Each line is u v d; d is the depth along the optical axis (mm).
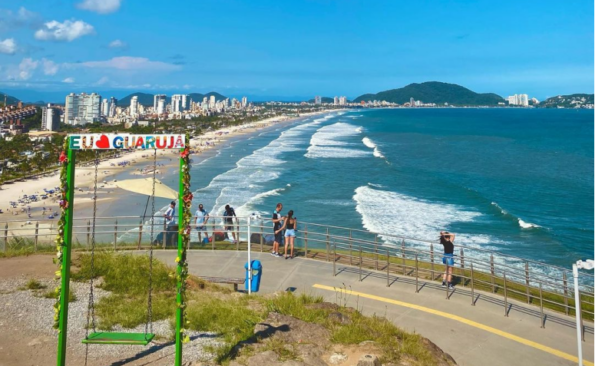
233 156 75375
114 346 7359
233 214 18328
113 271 10836
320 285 11672
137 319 8406
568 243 28297
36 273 10828
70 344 7348
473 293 10742
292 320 8422
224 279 11391
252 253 14445
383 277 12367
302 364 6605
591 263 7562
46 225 30766
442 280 12008
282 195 41844
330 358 6992
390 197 41188
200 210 16859
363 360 6473
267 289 11352
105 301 9273
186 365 6668
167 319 8609
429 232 29906
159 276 10773
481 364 8047
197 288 10625
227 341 7535
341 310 9516
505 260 24406
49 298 9312
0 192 51656
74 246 14508
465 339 8930
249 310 8883
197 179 51906
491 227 31344
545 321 9789
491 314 10070
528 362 8148
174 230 15570
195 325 8172
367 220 32750
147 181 11117
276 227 14297
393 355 7117
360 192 43062
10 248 14000
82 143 6207
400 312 10086
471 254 25375
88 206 39375
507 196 42750
